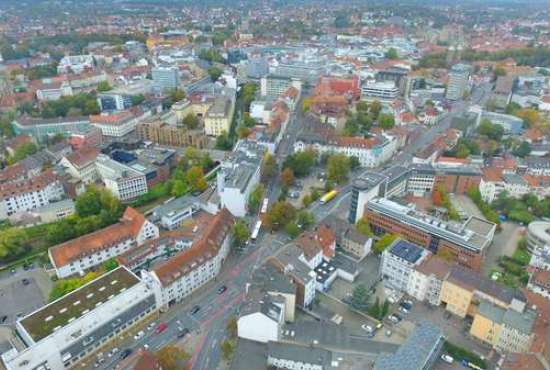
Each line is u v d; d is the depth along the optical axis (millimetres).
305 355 158250
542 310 172875
